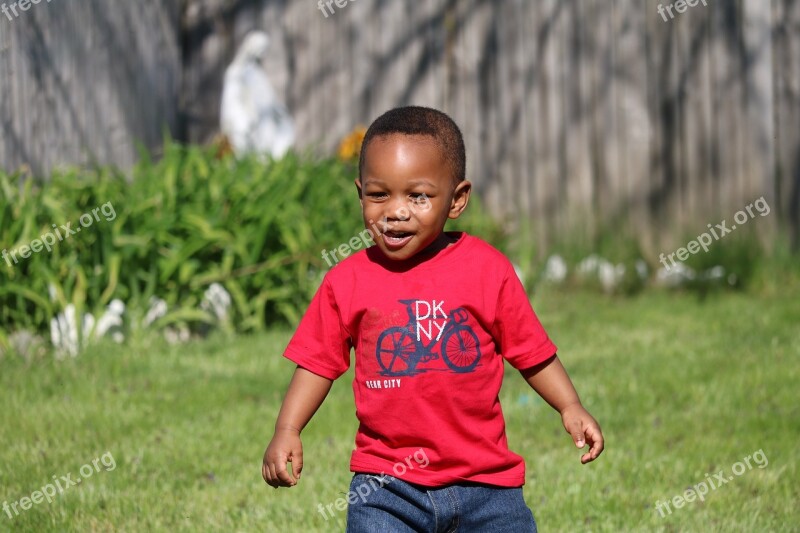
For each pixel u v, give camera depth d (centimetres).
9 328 1328
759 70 1939
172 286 1412
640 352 1357
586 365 1280
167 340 1387
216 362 1290
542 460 921
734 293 1831
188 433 998
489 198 2081
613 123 2017
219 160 1784
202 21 2202
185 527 774
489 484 583
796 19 1931
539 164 2053
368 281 597
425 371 576
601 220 2012
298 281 1512
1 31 1431
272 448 596
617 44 2009
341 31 2145
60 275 1337
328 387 616
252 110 2042
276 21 2175
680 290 1880
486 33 2075
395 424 580
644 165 2005
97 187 1398
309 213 1559
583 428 593
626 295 1859
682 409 1090
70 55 1638
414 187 575
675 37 1978
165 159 1581
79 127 1664
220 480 877
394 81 2127
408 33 2112
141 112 1941
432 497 573
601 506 812
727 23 1952
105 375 1187
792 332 1424
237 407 1092
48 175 1554
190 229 1446
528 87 2055
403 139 579
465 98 2091
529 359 601
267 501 828
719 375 1202
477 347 588
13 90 1460
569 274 1939
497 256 606
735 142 1956
